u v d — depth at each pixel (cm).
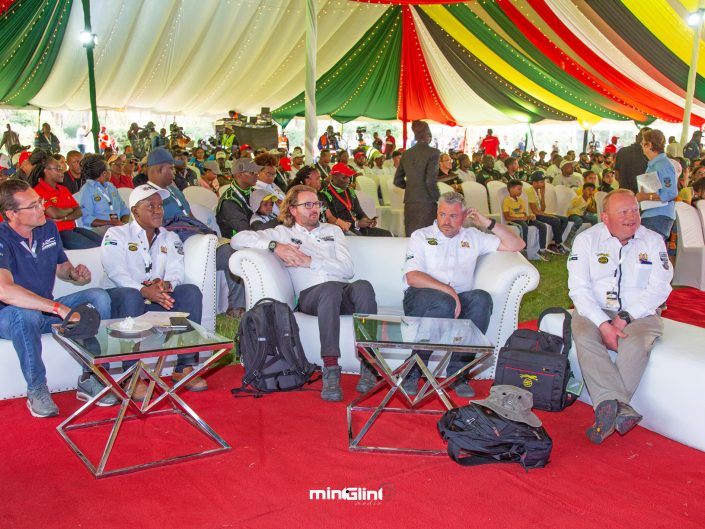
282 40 1213
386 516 227
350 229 600
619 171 645
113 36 1162
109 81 1379
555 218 921
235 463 267
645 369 312
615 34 1098
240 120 1452
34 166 518
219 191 785
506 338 377
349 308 373
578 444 296
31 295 304
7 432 294
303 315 376
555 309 361
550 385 326
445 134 2477
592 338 315
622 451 289
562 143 2745
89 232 522
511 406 277
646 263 331
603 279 336
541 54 1255
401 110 1770
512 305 373
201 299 372
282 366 352
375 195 940
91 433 296
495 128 2673
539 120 1770
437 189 671
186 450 279
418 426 313
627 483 257
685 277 681
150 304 368
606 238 339
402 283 415
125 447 282
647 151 569
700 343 316
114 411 325
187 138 1299
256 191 551
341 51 1325
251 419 316
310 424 311
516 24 1135
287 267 395
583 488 251
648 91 1364
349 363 371
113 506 230
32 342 309
